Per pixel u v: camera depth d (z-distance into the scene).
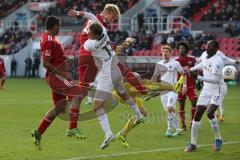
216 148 26.28
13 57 103.06
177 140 29.92
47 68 23.47
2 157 23.62
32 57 104.38
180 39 90.44
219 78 26.02
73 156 24.16
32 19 118.19
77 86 23.62
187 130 34.28
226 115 43.78
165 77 31.83
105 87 23.42
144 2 112.88
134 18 106.88
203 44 87.50
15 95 59.59
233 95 64.50
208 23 101.38
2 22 118.62
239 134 32.69
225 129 35.06
